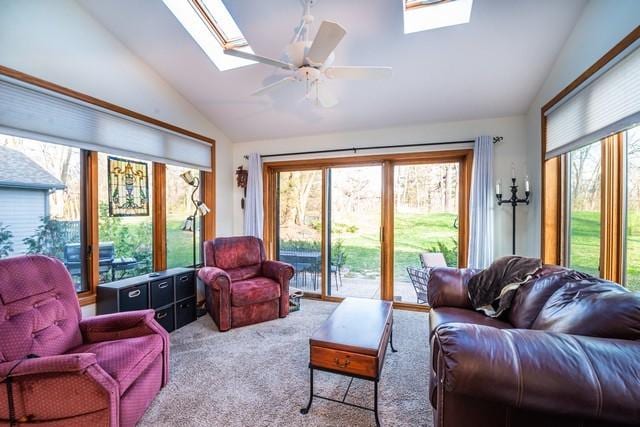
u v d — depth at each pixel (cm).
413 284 382
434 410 152
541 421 108
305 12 231
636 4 162
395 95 325
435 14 244
